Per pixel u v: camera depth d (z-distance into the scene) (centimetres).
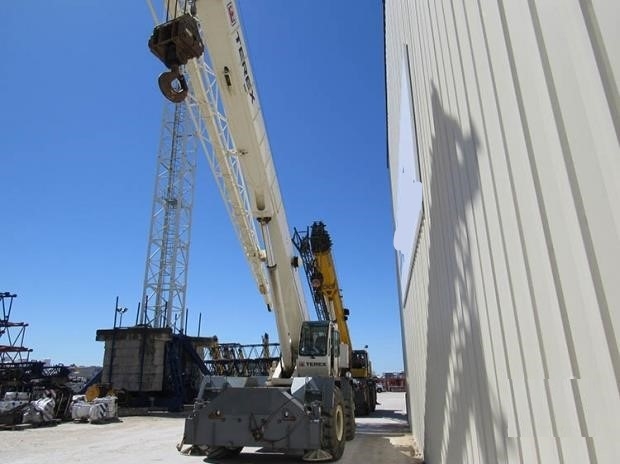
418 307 795
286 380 1058
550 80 180
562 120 172
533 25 194
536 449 216
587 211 158
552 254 187
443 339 492
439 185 457
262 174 980
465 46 314
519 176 218
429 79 493
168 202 3572
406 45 745
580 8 156
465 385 378
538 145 194
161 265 3434
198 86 860
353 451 1083
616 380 145
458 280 383
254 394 949
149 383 2561
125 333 2647
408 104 724
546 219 190
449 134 386
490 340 288
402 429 1538
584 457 170
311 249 1675
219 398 963
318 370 1127
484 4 261
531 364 216
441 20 406
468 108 312
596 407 159
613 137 140
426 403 734
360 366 2211
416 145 641
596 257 154
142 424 1894
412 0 638
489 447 304
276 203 1067
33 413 1755
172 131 3684
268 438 917
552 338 192
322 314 1692
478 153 291
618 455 146
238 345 2930
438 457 587
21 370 2453
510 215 234
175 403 2500
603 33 144
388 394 5450
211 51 851
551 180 184
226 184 970
